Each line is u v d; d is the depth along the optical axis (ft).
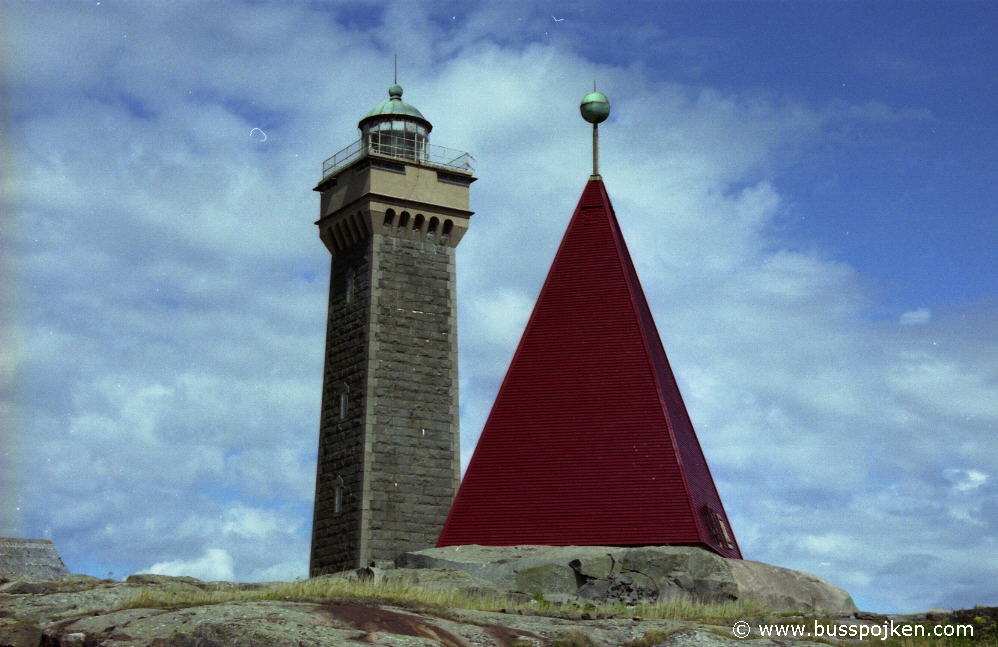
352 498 224.12
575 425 159.02
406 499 225.15
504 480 158.30
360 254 236.22
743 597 139.03
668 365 173.58
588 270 168.45
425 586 130.00
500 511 156.66
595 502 153.69
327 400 236.22
